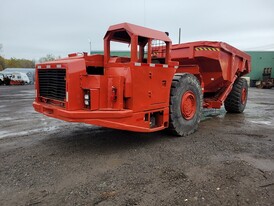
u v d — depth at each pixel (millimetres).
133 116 3904
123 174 3092
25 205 2400
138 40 4223
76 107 3693
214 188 2725
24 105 10414
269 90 25125
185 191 2656
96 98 3682
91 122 3574
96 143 4465
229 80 6934
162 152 3957
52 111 3906
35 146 4273
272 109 9297
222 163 3473
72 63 3625
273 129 5676
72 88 3623
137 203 2418
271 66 33875
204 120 6859
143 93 4043
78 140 4652
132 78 3820
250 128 5781
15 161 3539
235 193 2613
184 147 4230
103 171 3188
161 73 4375
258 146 4309
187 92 5004
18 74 34906
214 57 5930
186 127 5016
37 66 4477
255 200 2479
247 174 3098
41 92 4504
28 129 5594
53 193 2625
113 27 4035
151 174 3092
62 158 3670
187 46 6012
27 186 2783
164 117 4551
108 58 4168
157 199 2494
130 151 4008
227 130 5566
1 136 4961
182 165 3393
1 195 2594
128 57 4277
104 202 2439
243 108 8375
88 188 2727
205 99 6930
